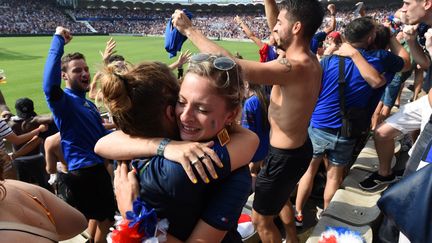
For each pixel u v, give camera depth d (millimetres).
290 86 2385
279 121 2566
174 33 2486
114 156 1404
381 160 3584
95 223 3400
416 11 2885
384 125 3430
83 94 3428
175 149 1259
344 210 3275
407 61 3758
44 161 4438
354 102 3293
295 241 3211
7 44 34688
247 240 3166
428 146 2143
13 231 1116
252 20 62250
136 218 1223
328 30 5824
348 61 3316
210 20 65625
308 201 4219
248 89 3369
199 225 1273
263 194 2754
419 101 3193
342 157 3459
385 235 2756
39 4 61969
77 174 3191
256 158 3541
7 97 12711
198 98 1244
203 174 1195
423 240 1664
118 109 1316
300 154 2607
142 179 1290
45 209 1331
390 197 1768
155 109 1330
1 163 1241
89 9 67625
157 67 1360
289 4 2361
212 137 1321
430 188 1642
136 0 69625
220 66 1247
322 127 3430
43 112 10820
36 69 19453
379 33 3562
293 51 2418
